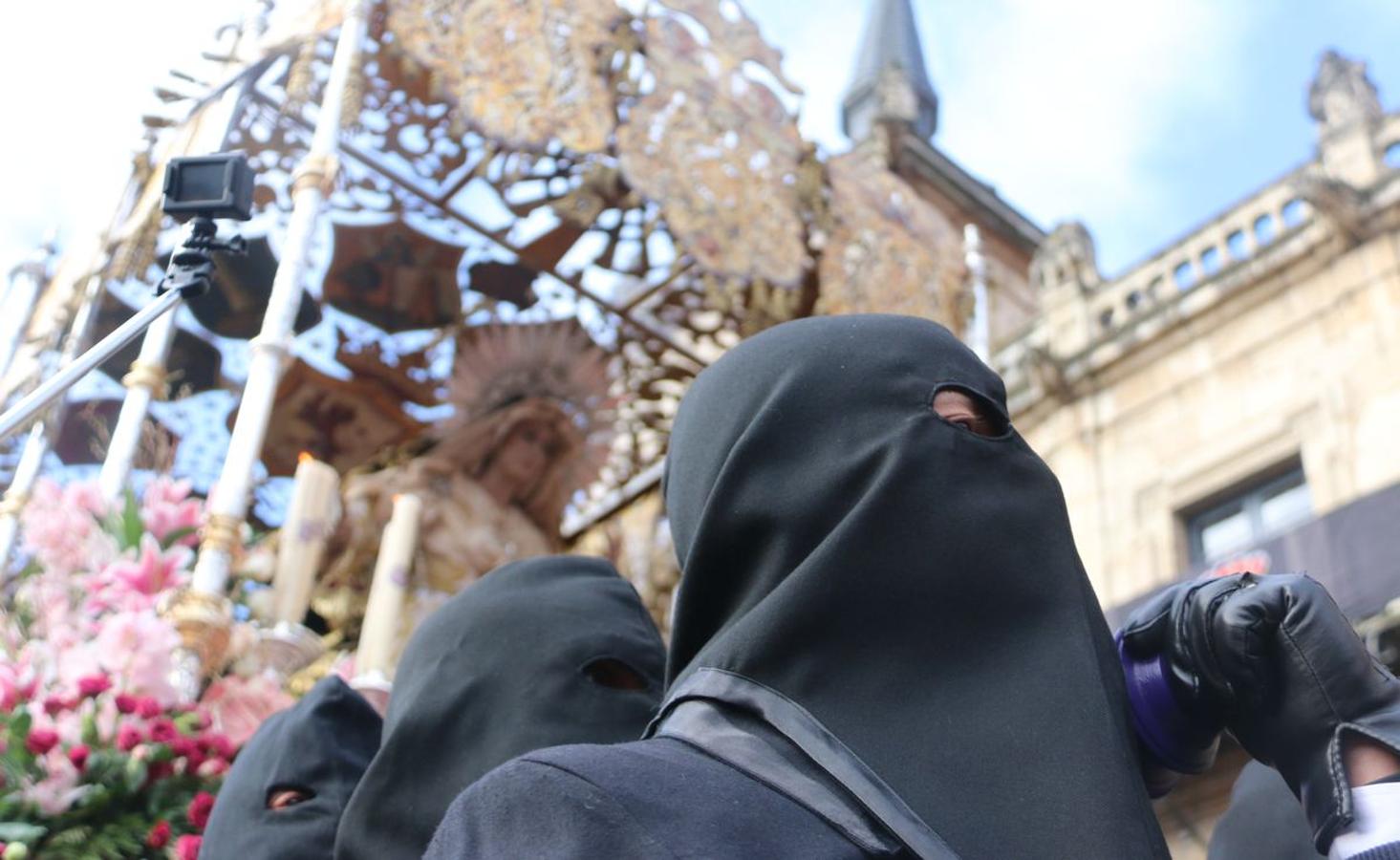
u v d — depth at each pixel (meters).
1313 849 1.62
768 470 1.39
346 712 2.60
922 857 1.13
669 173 5.77
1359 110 12.34
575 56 5.51
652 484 7.23
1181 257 13.00
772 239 5.95
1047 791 1.17
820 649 1.28
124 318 4.86
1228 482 12.04
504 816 1.15
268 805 2.46
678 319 6.77
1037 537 1.35
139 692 3.15
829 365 1.44
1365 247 11.89
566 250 6.45
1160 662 1.36
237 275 5.14
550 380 6.88
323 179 4.41
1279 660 1.27
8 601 3.63
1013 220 15.12
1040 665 1.26
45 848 2.84
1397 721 1.21
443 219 6.28
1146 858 1.13
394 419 6.73
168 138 4.86
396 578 4.70
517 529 6.80
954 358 1.48
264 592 4.88
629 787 1.14
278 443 6.54
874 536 1.31
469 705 2.01
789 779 1.20
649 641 2.12
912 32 18.44
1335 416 11.59
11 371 4.68
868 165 6.65
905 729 1.22
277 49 4.86
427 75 5.70
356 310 6.52
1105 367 13.05
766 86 6.19
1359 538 8.77
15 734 2.92
